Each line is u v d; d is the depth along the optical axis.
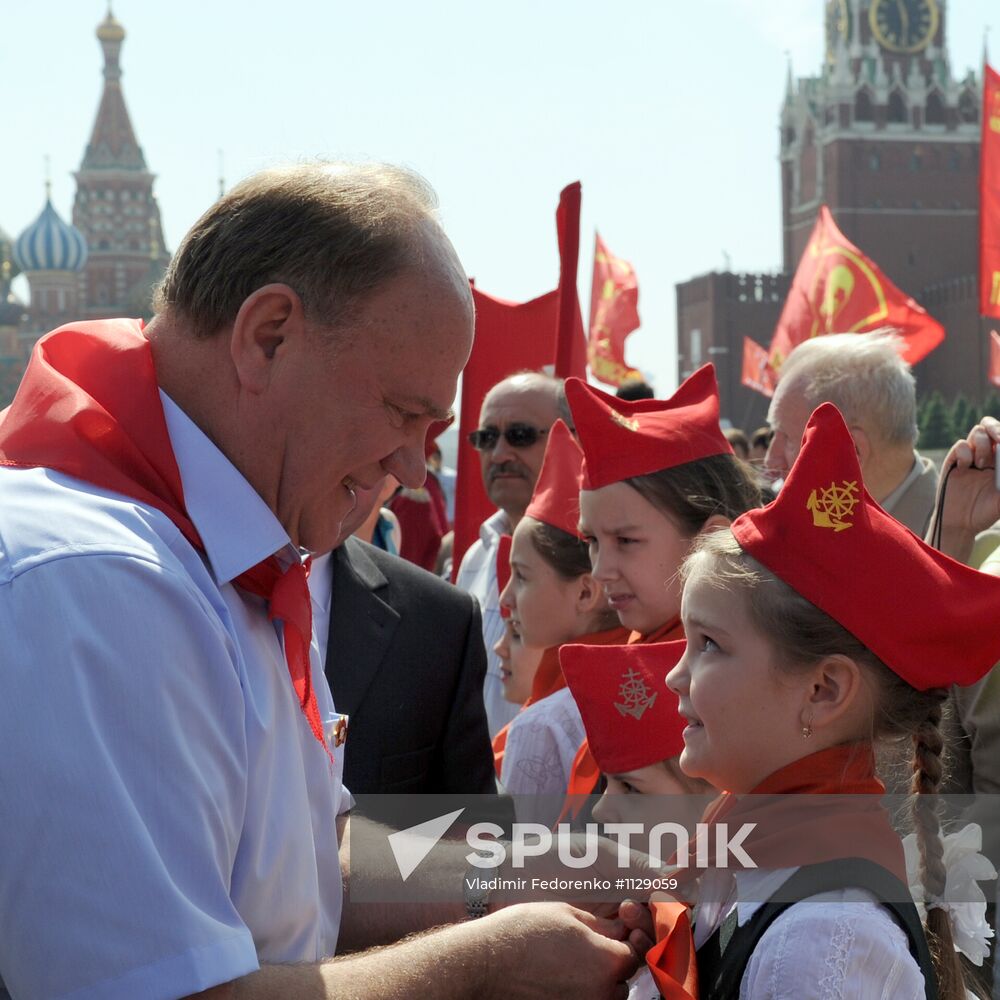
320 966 1.42
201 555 1.51
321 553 1.64
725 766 1.71
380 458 1.54
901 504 3.28
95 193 96.56
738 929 1.62
